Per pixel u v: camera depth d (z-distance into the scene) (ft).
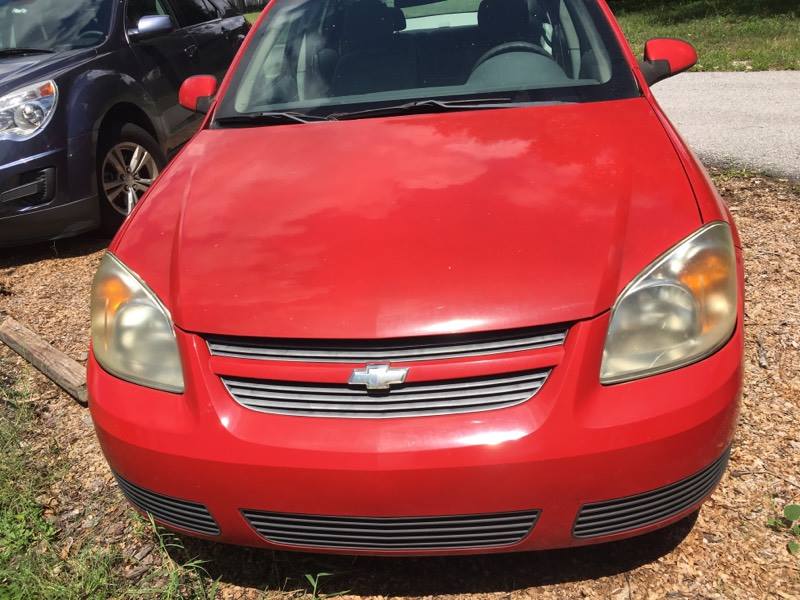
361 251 6.47
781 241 12.97
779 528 7.04
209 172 8.21
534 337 5.90
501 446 5.64
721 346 6.15
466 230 6.52
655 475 5.83
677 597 6.50
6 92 14.78
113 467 6.70
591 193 6.85
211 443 6.02
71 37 17.17
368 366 5.88
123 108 16.85
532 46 9.64
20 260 16.15
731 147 18.52
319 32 10.31
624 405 5.77
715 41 34.24
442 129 8.32
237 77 10.21
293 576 7.19
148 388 6.43
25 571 7.18
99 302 6.97
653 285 6.05
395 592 6.90
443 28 10.07
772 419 8.52
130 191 16.92
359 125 8.75
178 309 6.43
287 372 6.01
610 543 7.12
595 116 8.30
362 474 5.74
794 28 35.14
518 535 5.99
